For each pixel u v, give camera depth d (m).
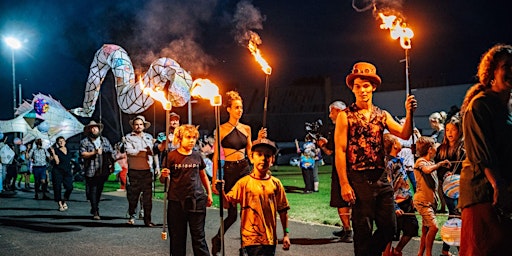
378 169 5.09
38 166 14.78
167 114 6.38
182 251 6.05
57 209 12.22
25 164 18.72
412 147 5.05
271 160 5.37
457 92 26.12
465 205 3.89
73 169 20.88
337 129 5.17
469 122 3.82
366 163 5.07
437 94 26.83
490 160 3.70
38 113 16.72
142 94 9.73
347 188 5.03
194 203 6.00
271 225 5.31
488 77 3.92
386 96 29.80
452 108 14.27
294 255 6.92
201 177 6.36
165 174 6.00
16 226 9.67
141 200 10.56
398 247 6.37
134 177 9.55
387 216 5.07
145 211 9.56
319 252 7.08
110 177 23.06
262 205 5.29
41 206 12.86
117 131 25.16
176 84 9.42
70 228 9.41
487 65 3.92
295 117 39.41
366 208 5.04
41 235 8.74
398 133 5.15
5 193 16.73
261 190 5.30
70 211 11.84
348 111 5.21
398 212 6.18
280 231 8.64
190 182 6.04
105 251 7.46
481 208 3.79
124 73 10.39
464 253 3.92
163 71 9.50
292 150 34.97
